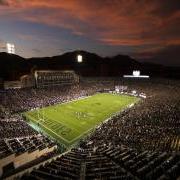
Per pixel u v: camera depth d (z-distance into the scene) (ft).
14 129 169.07
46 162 111.04
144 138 140.26
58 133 185.98
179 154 103.45
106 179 80.12
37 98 315.58
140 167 91.20
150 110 227.20
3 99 284.61
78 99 346.33
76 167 93.66
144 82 489.26
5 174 102.68
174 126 165.68
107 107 291.79
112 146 129.90
